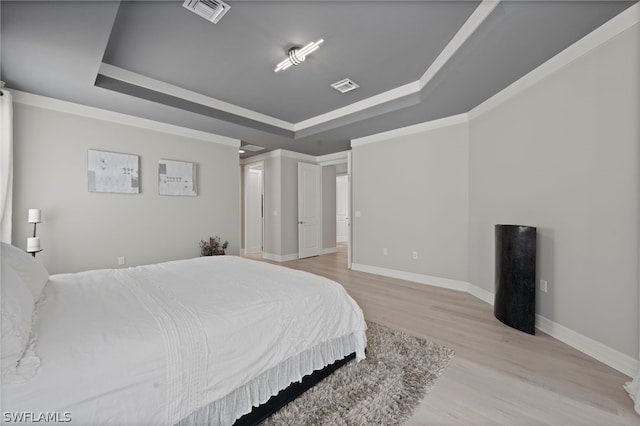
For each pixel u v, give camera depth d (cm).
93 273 208
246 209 698
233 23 221
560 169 231
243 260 269
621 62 185
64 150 322
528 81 260
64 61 238
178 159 419
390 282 418
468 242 367
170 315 127
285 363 153
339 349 187
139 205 382
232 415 129
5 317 88
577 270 216
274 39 243
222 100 380
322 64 286
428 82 302
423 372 185
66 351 94
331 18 217
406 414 147
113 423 91
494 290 301
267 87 338
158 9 203
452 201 382
